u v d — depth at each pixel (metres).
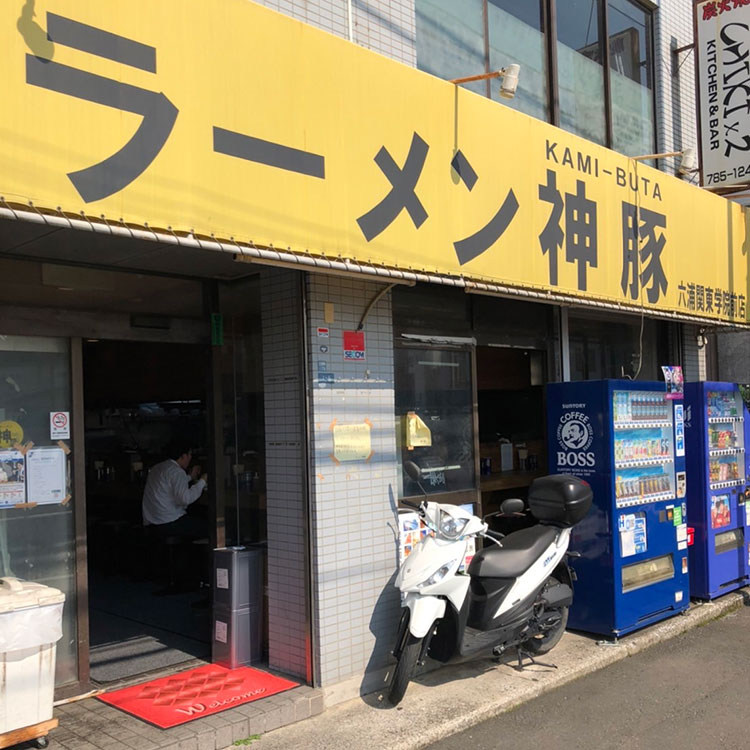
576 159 5.75
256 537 5.05
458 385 5.70
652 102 8.45
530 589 4.93
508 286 5.07
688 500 6.77
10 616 3.55
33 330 4.25
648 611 5.89
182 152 3.33
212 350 5.12
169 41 3.30
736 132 7.52
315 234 3.87
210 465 5.13
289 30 3.79
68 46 2.99
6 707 3.55
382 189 4.23
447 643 4.57
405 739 3.96
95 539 8.13
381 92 4.25
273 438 4.75
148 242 3.95
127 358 7.60
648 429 6.05
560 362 6.73
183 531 6.86
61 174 2.95
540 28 7.07
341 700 4.48
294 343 4.61
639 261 6.39
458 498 5.53
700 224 7.28
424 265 4.46
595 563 5.69
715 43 7.62
